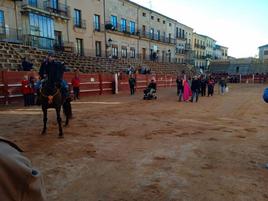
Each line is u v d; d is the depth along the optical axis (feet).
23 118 33.30
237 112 40.37
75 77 57.36
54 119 32.73
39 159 17.63
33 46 74.49
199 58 238.89
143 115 36.60
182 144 21.70
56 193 12.76
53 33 84.94
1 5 71.46
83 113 37.86
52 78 23.56
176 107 45.80
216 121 32.42
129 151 19.66
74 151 19.51
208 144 21.74
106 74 72.43
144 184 13.82
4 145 3.22
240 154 19.10
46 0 86.74
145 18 149.79
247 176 14.99
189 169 16.03
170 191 13.00
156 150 19.97
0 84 46.16
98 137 23.84
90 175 15.02
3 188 2.93
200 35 240.12
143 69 103.24
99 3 113.60
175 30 187.01
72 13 99.50
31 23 76.64
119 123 30.60
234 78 162.09
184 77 57.36
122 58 117.39
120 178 14.61
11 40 72.54
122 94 72.28
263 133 25.90
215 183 13.99
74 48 101.40
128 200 12.09
